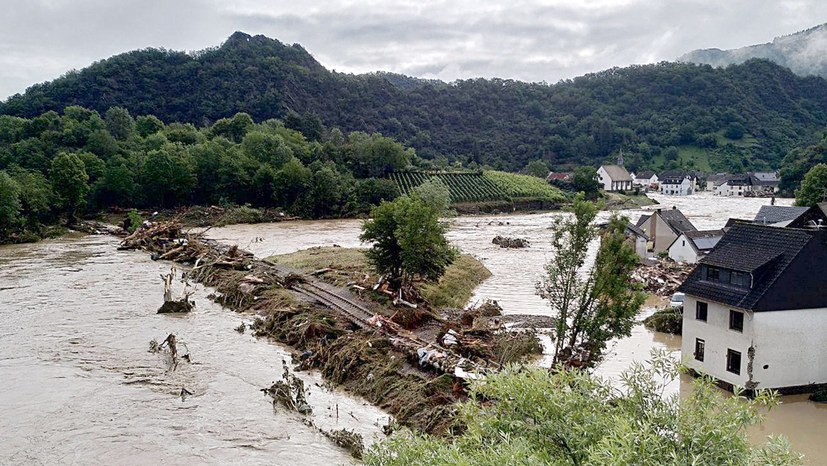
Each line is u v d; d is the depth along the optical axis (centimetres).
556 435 1171
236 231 9650
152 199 11169
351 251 7025
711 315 2972
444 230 4791
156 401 2861
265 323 4100
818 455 2234
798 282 2797
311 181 12138
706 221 10862
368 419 2694
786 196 17062
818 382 2844
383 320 3744
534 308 4712
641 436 1010
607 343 3712
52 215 9219
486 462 1046
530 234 9638
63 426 2578
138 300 4844
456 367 2839
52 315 4334
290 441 2469
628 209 14325
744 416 1098
